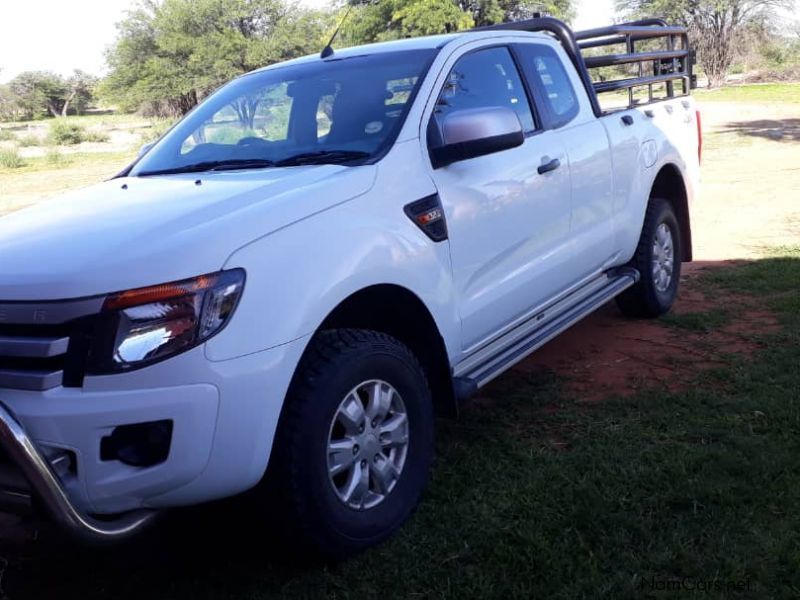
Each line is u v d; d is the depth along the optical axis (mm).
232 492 2908
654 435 4188
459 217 3898
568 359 5492
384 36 38656
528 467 3922
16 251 3115
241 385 2840
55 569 3479
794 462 3738
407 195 3662
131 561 3480
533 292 4523
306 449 3033
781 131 19562
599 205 5184
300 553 3172
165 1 45500
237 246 2953
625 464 3861
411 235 3594
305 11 45188
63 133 38500
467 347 4055
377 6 38188
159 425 2752
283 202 3215
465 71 4387
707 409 4445
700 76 51906
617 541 3225
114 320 2742
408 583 3109
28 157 32156
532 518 3453
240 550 3480
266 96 4484
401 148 3770
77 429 2707
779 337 5531
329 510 3127
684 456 3881
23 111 76562
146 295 2760
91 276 2787
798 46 45969
